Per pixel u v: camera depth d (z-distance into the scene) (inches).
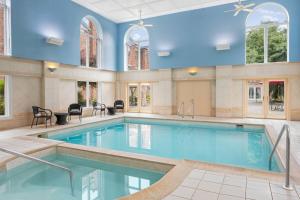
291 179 117.3
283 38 374.3
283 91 371.9
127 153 172.2
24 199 127.3
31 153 179.0
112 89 503.5
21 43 298.5
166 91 455.8
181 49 437.7
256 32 390.3
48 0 337.4
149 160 153.5
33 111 301.7
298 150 179.3
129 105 512.4
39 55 324.2
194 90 438.6
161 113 463.5
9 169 158.1
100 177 156.9
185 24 431.8
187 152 222.2
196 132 314.5
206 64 416.5
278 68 365.1
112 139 280.4
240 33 387.9
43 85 334.3
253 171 128.6
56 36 350.9
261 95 386.3
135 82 496.1
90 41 446.6
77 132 316.2
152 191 104.1
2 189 140.5
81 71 410.3
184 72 442.6
